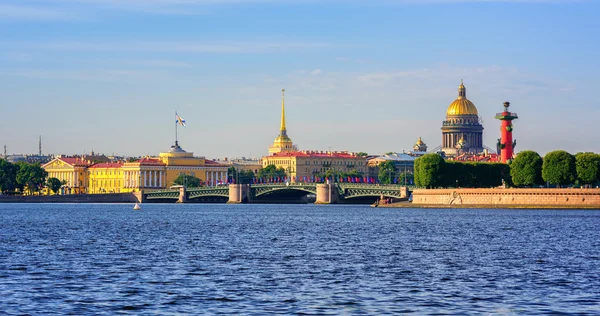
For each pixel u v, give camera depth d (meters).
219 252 134.00
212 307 83.88
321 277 103.69
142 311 81.88
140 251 134.62
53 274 104.44
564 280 100.94
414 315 80.81
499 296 90.12
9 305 84.06
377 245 148.12
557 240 157.62
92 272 106.75
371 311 82.50
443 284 98.19
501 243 151.75
